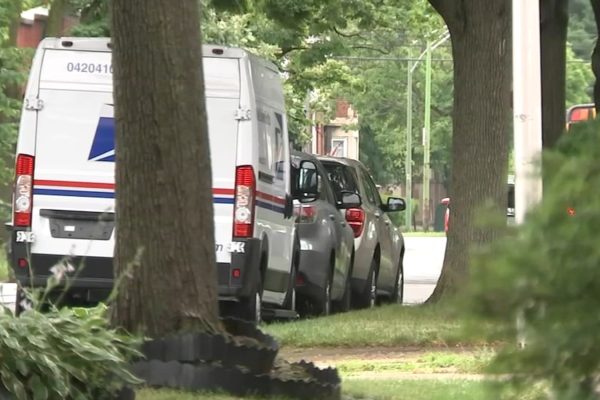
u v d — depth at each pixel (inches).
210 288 957.8
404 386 1043.9
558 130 2426.2
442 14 1855.3
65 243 1462.8
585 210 426.3
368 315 1667.1
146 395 868.6
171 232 944.3
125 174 948.6
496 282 438.3
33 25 4183.1
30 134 1481.3
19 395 710.5
